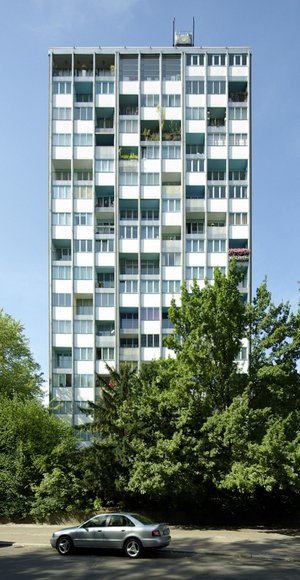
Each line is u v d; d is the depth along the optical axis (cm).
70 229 7056
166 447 2900
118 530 2225
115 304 6900
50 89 7300
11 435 3475
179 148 7250
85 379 6694
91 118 7281
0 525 3222
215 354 3228
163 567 1986
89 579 1770
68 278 6944
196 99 7319
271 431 2856
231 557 2209
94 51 7350
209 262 7006
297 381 3288
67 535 2277
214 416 2983
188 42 7594
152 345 6825
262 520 3306
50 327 6806
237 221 7094
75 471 3394
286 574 1870
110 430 3375
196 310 3281
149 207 7256
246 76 7350
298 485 2830
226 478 2858
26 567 1991
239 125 7269
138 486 2923
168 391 3175
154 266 7150
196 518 3288
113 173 7188
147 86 7344
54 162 7219
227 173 7175
